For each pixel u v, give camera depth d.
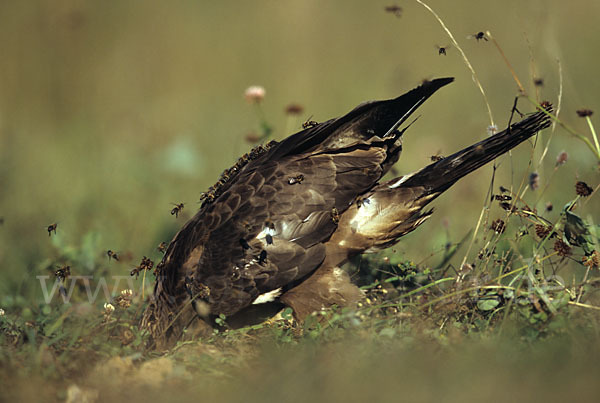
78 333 9.03
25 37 24.44
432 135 19.02
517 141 9.83
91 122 22.77
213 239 9.52
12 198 17.28
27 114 23.33
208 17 25.59
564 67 17.58
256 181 9.64
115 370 8.25
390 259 11.01
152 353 9.28
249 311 9.80
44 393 7.90
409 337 8.46
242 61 24.42
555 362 7.28
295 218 9.42
